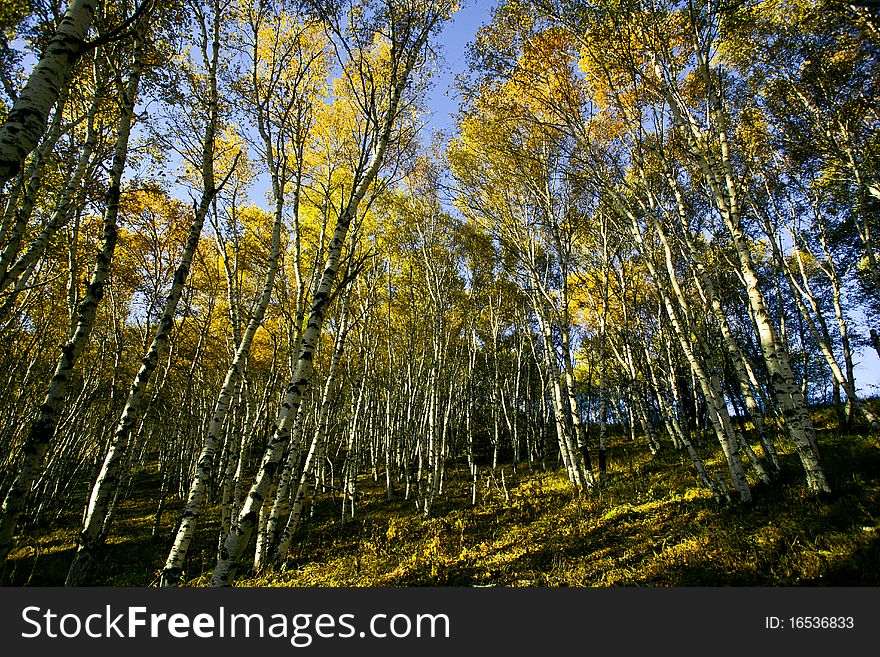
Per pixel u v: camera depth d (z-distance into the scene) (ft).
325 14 24.88
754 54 35.29
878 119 35.70
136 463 95.25
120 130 19.22
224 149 33.17
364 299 53.16
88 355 48.14
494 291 71.05
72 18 12.00
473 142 44.55
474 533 34.04
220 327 56.18
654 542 23.91
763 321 24.91
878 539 17.17
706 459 40.98
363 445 79.87
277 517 33.30
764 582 17.11
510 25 33.81
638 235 31.89
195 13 23.45
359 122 34.99
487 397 104.99
